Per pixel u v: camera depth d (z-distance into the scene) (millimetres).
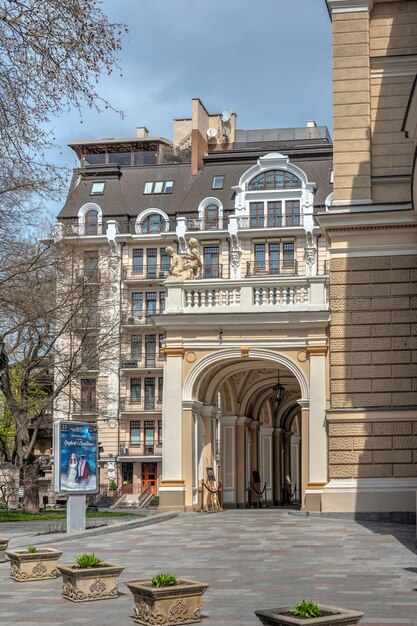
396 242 28391
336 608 9719
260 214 66750
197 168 70562
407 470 27391
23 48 16547
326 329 29047
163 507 29812
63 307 37281
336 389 28312
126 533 24141
